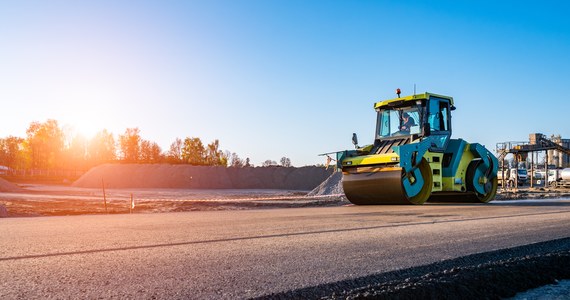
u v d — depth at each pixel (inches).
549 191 1327.5
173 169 2476.6
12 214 527.2
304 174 2561.5
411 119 544.4
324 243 150.7
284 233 181.5
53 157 3644.2
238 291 84.3
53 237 167.0
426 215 298.4
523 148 1600.6
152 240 157.8
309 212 339.9
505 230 195.9
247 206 722.8
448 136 559.2
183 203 800.3
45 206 735.1
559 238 166.6
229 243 150.3
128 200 928.3
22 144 3686.0
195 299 78.5
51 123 3671.3
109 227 207.9
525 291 101.5
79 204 792.9
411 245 146.6
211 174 2496.3
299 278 96.0
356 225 218.7
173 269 104.7
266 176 2588.6
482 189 585.0
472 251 135.3
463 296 90.4
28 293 81.4
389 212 334.6
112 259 118.0
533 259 118.3
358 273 101.9
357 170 537.6
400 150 488.1
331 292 87.4
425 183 528.7
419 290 86.7
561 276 114.3
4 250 133.4
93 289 84.7
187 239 161.0
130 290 84.2
